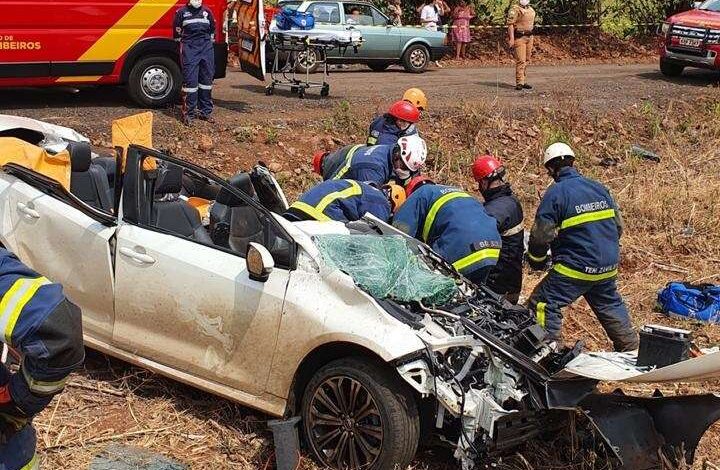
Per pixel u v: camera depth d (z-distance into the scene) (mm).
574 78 17641
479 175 6602
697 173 11797
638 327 7043
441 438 4582
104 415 4988
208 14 10766
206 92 10984
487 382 4457
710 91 16172
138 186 5164
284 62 15430
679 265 8617
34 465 2766
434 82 16266
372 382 4352
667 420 4633
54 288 2430
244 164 10297
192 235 5203
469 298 5047
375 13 17672
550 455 4875
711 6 18266
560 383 4430
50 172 5727
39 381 2430
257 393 4777
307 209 5699
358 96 13812
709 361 4070
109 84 11297
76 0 10672
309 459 4641
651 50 23547
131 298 5121
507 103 13906
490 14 22000
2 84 10586
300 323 4562
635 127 13734
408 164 6723
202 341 4914
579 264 6047
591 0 23094
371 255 4750
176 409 5109
